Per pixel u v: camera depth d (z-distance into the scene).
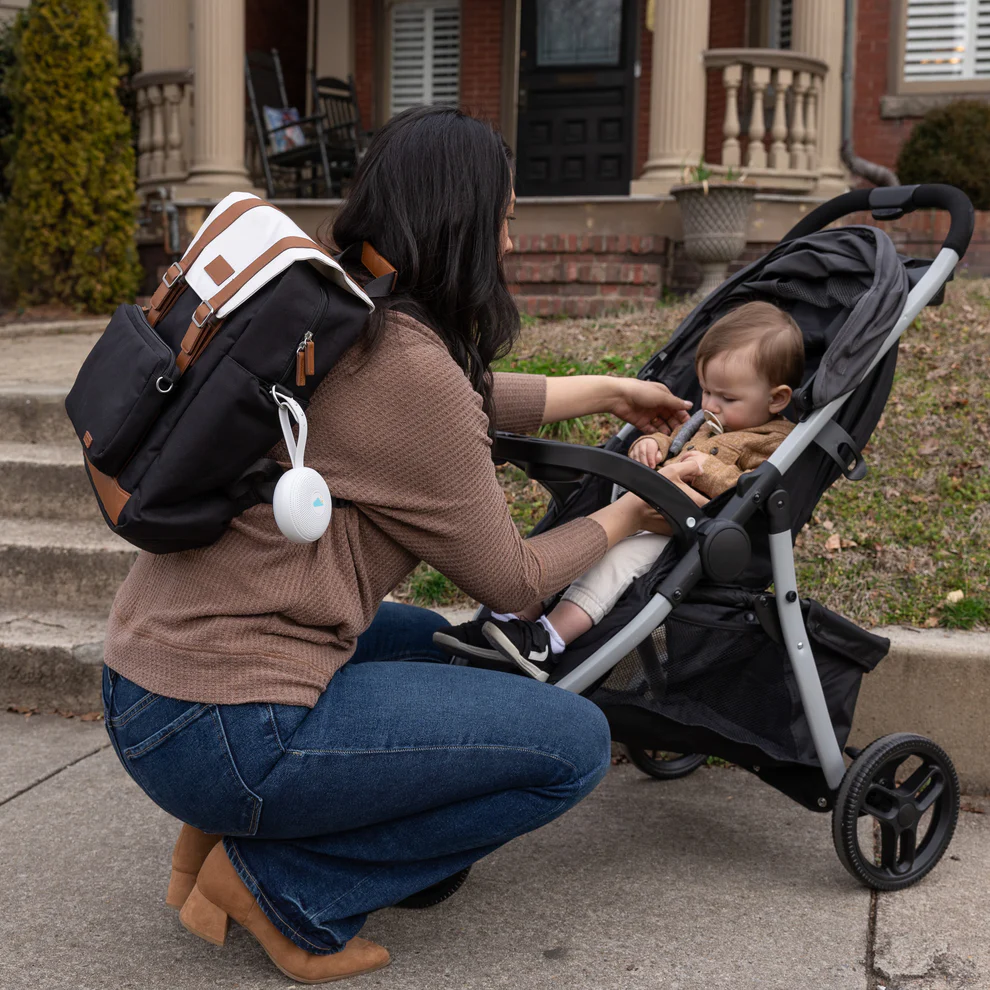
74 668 3.34
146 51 9.23
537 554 1.96
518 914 2.27
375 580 1.85
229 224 1.73
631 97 10.92
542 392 2.44
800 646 2.23
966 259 7.62
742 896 2.34
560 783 1.94
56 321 8.08
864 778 2.25
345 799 1.81
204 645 1.74
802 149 8.07
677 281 7.81
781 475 2.19
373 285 1.78
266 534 1.73
